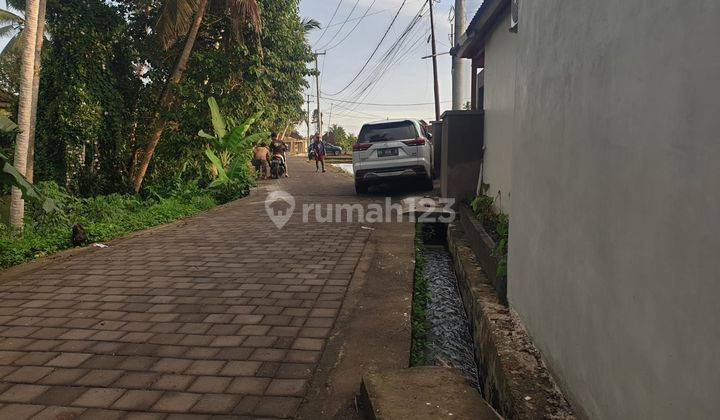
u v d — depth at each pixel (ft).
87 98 38.65
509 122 17.06
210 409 8.86
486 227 18.07
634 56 5.40
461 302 16.35
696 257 4.18
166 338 11.96
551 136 8.66
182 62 40.60
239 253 20.25
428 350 12.87
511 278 11.88
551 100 8.67
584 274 7.00
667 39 4.69
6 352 11.27
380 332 12.20
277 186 46.16
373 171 34.96
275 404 9.05
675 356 4.54
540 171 9.39
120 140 41.65
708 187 4.01
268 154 56.34
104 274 17.47
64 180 39.45
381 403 8.27
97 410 8.86
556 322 8.36
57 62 38.17
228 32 44.96
